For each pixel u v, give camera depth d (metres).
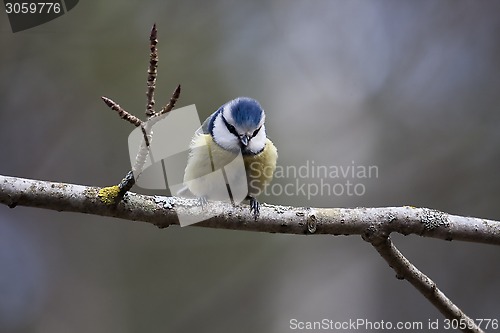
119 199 5.55
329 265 12.51
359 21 13.17
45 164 11.60
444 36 13.08
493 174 12.34
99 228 12.59
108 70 11.84
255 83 12.80
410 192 12.27
